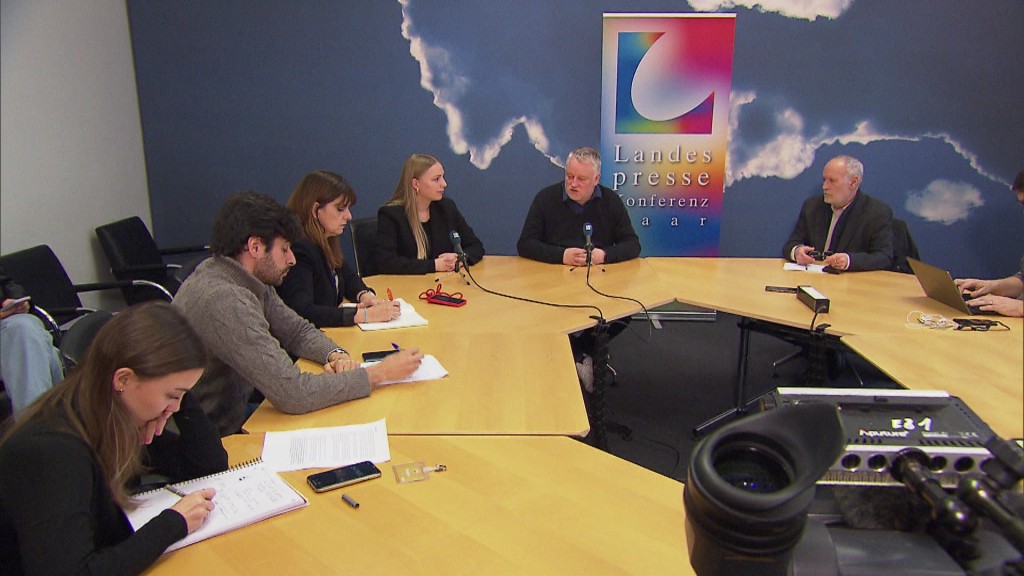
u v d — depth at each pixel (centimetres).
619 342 407
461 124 422
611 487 134
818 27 399
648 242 424
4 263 275
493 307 252
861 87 407
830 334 225
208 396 178
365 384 175
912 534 79
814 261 324
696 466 60
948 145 411
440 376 188
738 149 421
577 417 164
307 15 404
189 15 400
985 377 172
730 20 388
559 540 118
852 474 80
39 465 106
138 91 408
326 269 255
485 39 409
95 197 367
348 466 142
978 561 74
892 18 395
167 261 433
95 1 365
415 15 405
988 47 394
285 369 168
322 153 425
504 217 439
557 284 283
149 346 112
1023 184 289
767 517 55
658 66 396
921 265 255
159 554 112
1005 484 74
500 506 128
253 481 136
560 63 411
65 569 103
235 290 171
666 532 120
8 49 305
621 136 408
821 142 417
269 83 413
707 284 285
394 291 274
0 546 109
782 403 88
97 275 369
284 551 116
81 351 161
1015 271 422
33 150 320
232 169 425
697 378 355
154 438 139
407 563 112
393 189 432
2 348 201
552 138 424
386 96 417
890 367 185
